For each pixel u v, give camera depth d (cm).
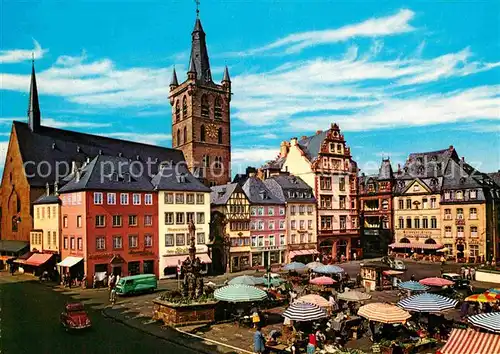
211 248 6353
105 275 5122
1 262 6581
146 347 2552
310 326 2756
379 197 9056
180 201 6053
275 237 7069
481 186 7512
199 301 3125
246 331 2889
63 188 5588
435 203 8150
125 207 5497
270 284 4009
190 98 9081
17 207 6688
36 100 7006
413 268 6588
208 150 9262
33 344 2617
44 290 4750
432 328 2730
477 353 1717
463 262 7419
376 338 2633
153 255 5734
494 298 3083
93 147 7531
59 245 5562
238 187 6662
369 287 4584
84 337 2775
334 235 7856
